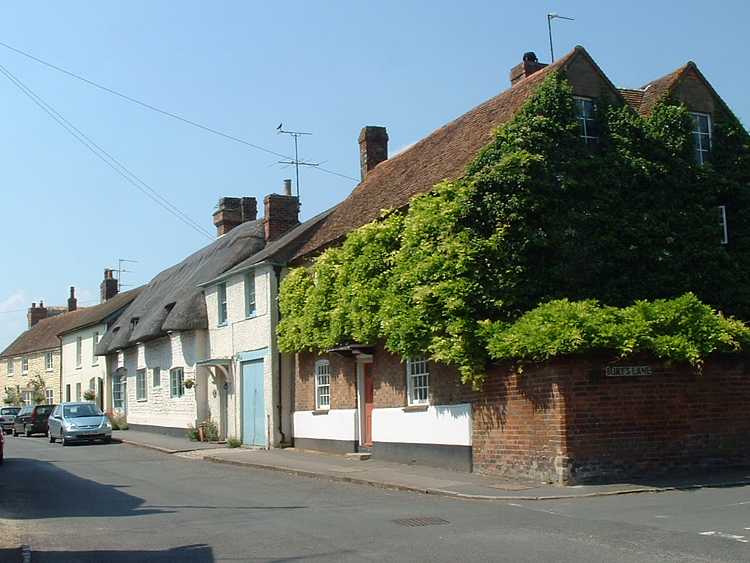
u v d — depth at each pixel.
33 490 17.72
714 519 11.62
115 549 10.88
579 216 18.58
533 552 9.72
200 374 32.84
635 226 19.25
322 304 23.78
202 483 18.91
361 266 21.34
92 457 27.02
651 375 16.59
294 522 12.73
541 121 18.58
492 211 17.98
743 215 20.86
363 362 23.64
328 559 9.74
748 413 17.47
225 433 31.45
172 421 35.50
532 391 16.52
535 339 15.73
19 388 63.66
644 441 16.31
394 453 21.27
